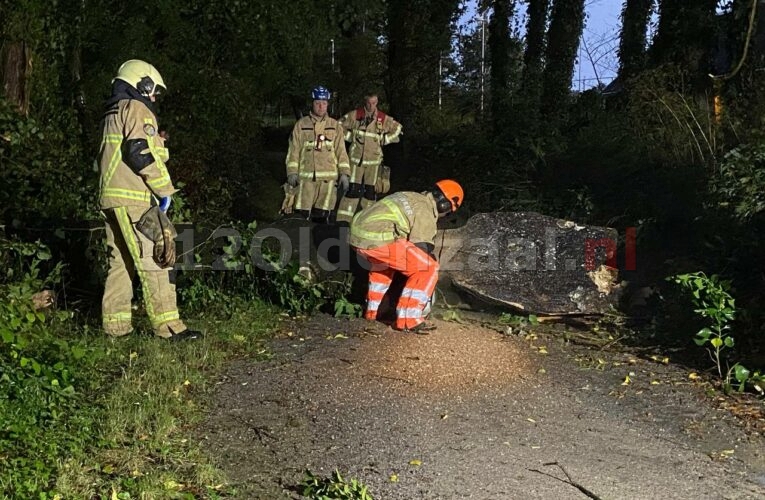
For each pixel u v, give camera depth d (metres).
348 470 4.82
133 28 10.69
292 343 6.98
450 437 5.26
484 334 7.41
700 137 10.63
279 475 4.76
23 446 4.73
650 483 4.73
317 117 10.44
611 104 14.60
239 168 13.62
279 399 5.80
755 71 11.08
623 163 10.90
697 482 4.77
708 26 12.03
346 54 22.88
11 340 5.06
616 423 5.57
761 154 8.16
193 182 11.60
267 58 12.46
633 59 16.91
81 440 4.87
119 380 5.86
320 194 10.46
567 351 7.04
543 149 11.80
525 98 13.30
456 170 12.61
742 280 7.36
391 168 14.26
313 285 7.80
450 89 23.72
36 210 7.82
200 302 7.85
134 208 6.55
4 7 8.38
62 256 7.94
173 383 5.91
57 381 5.29
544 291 8.14
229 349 6.80
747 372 6.07
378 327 7.40
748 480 4.82
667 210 9.49
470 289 8.20
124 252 6.84
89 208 8.25
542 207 10.59
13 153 7.88
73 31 9.67
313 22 12.88
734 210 7.87
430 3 17.47
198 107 11.59
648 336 7.34
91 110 10.32
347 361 6.53
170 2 11.03
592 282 8.16
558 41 17.44
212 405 5.68
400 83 16.80
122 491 4.41
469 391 6.02
